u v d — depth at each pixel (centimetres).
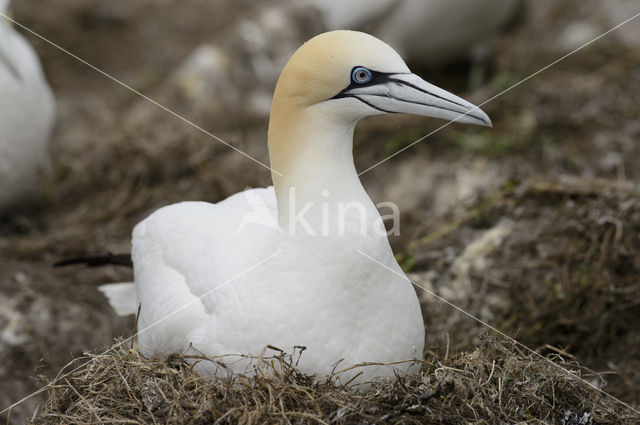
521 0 1909
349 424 779
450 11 1791
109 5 2380
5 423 1198
